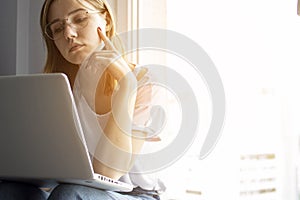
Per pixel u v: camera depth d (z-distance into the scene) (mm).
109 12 1441
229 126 1583
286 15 1523
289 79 1509
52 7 1376
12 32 2264
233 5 1633
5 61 2236
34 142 894
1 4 2281
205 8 1700
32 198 1044
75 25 1346
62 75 851
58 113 865
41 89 860
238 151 1585
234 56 1613
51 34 1441
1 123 900
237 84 1600
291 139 1501
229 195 1591
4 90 876
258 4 1585
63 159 887
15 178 977
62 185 966
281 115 1521
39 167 912
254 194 1557
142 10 1825
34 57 2266
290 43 1511
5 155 925
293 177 1491
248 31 1597
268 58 1553
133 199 1183
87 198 966
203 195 1642
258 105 1564
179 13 1766
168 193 1684
